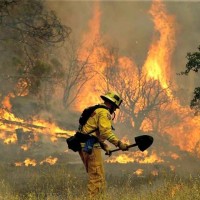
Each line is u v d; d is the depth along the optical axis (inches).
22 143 3127.5
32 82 2760.8
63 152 2785.4
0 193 727.7
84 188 853.8
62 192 823.7
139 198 605.9
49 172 1143.0
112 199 609.6
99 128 601.9
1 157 2351.1
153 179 1009.5
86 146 606.2
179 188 633.0
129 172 1428.4
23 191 856.9
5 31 2800.2
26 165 1863.9
